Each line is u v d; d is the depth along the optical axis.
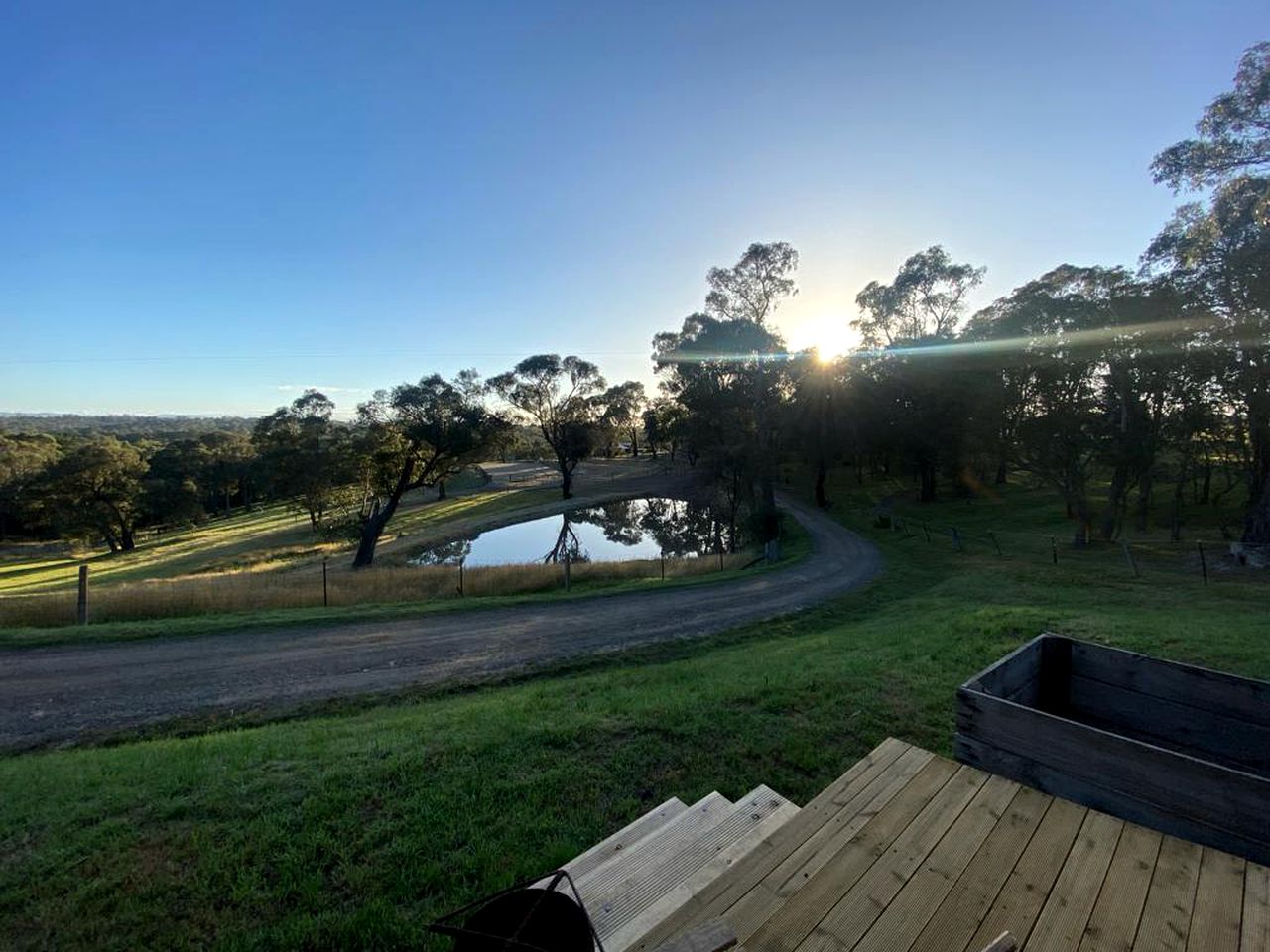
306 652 11.84
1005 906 2.43
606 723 6.07
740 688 7.14
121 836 4.24
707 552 38.19
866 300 48.50
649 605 16.78
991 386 27.62
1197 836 3.05
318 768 5.27
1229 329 20.72
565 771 5.04
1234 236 19.73
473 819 4.33
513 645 12.51
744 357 40.81
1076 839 2.83
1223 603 14.00
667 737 5.73
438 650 12.05
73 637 12.38
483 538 44.69
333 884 3.68
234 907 3.50
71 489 52.38
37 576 36.84
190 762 5.71
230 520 71.19
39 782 5.41
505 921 2.26
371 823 4.30
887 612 15.65
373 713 8.55
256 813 4.49
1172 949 2.20
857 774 3.44
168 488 60.38
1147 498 31.28
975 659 8.30
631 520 52.81
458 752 5.45
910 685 7.20
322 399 41.75
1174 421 24.81
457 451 33.72
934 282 44.59
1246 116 17.27
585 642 12.80
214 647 12.11
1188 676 4.24
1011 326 26.69
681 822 3.79
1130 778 3.28
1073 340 24.06
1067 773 3.49
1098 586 17.06
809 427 50.19
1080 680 4.79
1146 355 22.78
